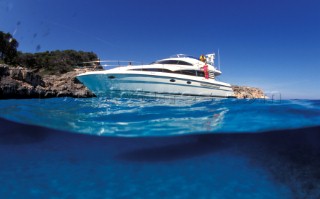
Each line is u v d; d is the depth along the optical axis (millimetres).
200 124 6793
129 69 13117
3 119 7242
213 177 3416
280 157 4340
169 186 3135
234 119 7324
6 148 4824
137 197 2818
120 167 3830
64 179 3330
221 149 4844
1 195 2830
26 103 12977
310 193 2881
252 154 4469
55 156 4359
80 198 2781
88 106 10594
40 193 2904
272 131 6195
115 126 6586
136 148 4914
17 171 3611
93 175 3494
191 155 4465
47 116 7770
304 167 3777
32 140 5453
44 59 41062
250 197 2812
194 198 2799
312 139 5516
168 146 5070
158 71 13055
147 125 6703
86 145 5109
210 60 17328
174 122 7062
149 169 3754
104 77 11883
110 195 2867
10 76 20469
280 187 3080
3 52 37312
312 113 8070
